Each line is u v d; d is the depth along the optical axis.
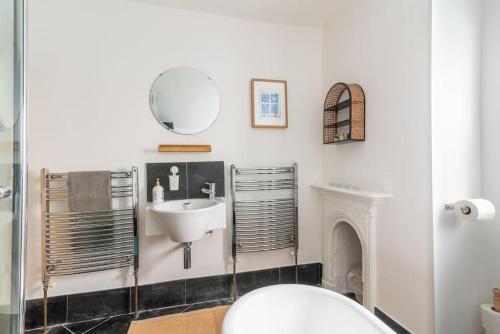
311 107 2.44
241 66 2.27
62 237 1.86
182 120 2.13
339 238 2.28
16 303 1.15
